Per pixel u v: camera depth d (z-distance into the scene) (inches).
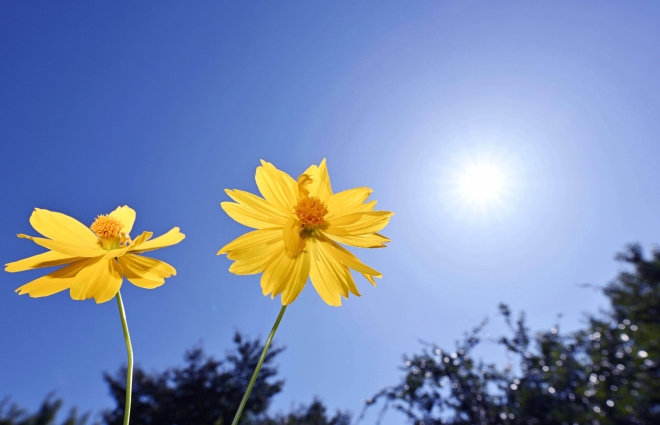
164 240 70.1
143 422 280.2
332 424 270.2
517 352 195.5
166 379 308.8
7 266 62.8
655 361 160.9
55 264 65.8
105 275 62.1
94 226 73.9
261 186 75.6
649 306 183.0
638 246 212.8
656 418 147.6
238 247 67.9
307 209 75.0
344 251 75.1
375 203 83.1
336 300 72.1
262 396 292.7
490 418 175.6
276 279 66.2
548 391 173.8
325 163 85.1
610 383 167.2
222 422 273.9
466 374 187.8
